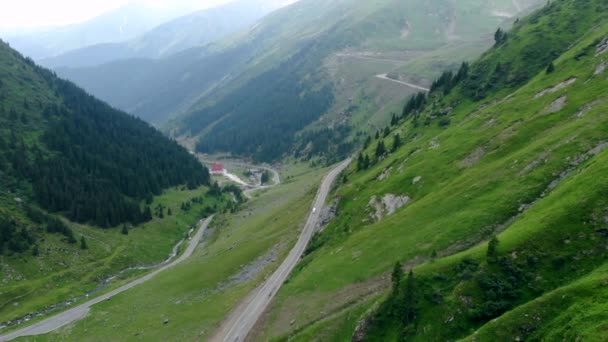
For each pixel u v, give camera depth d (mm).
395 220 79688
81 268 131625
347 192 113875
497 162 78188
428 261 59625
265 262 101312
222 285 98500
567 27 137875
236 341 69125
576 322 34969
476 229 61906
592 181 50562
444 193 78125
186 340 75000
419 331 47531
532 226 49750
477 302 45719
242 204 197375
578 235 45812
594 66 90812
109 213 167250
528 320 38625
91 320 96188
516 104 100438
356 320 58281
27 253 125812
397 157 115688
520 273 45906
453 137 103812
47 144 194000
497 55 143750
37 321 99375
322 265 79688
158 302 99625
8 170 160250
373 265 69375
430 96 164125
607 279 37438
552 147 69000
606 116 67750
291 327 65375
